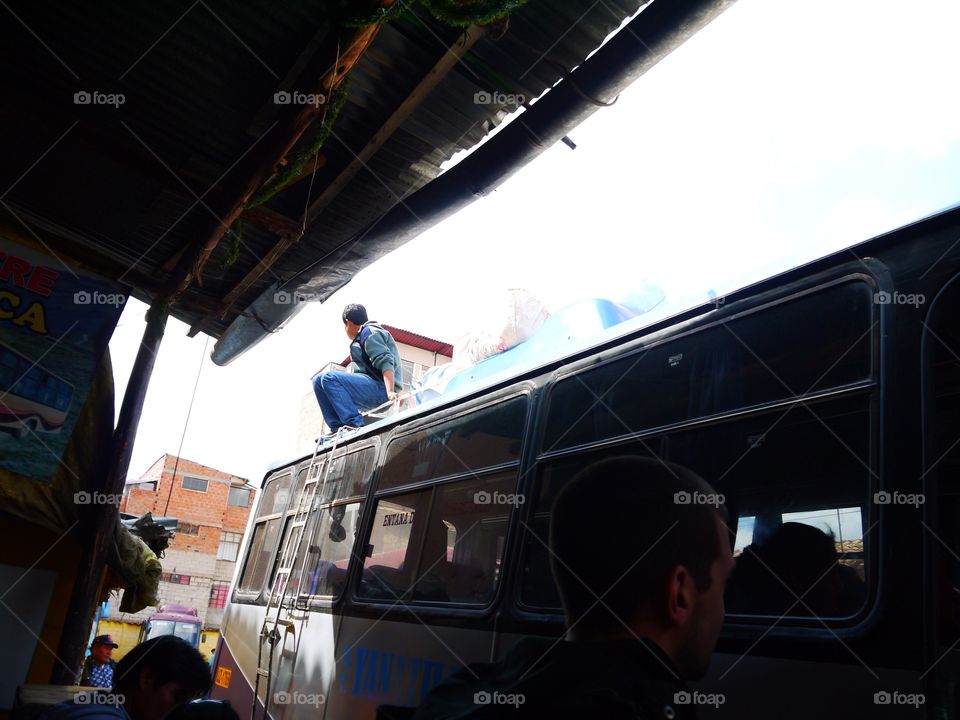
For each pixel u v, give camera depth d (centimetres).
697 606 127
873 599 249
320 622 606
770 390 309
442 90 467
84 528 613
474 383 529
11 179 589
